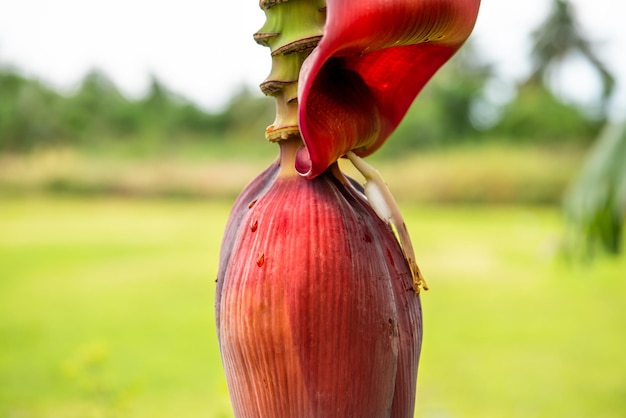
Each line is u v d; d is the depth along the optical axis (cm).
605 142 470
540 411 618
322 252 104
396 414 111
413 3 96
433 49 116
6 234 2070
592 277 1345
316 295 102
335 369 103
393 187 3231
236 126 4331
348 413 103
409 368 111
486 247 1753
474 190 3164
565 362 782
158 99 4294
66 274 1397
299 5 106
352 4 93
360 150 118
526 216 2695
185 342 870
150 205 3194
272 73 109
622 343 862
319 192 108
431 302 1140
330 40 93
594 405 636
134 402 624
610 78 3756
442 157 3372
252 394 106
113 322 991
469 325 977
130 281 1313
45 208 2958
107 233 2106
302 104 96
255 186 116
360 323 103
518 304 1115
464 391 679
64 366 395
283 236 105
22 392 671
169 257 1603
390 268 111
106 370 740
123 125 4084
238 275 106
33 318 1020
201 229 2228
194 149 3975
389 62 118
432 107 3506
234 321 105
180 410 599
